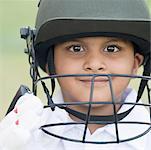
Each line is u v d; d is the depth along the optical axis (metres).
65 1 2.51
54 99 2.70
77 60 2.50
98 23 2.43
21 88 2.61
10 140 2.39
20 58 5.43
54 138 2.64
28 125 2.41
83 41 2.48
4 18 5.42
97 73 2.46
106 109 2.62
